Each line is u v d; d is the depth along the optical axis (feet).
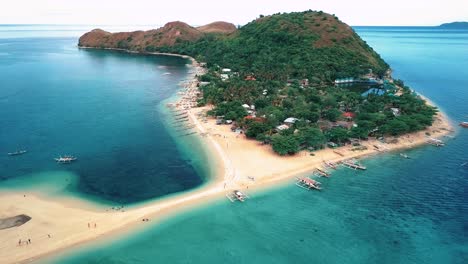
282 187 297.94
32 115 476.95
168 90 630.33
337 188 298.76
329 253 225.56
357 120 426.92
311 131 371.97
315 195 287.89
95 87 648.38
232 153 359.66
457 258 222.48
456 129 443.32
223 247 227.61
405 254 225.56
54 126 435.94
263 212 264.31
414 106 470.39
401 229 248.93
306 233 242.99
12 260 208.23
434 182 310.65
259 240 235.20
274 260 218.18
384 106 479.00
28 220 244.42
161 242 230.07
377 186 303.27
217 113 468.75
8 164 331.36
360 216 262.47
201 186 297.33
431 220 258.98
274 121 411.95
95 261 212.23
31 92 602.44
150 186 296.30
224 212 262.67
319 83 628.69
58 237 228.84
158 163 339.57
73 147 373.40
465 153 368.48
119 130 426.51
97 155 355.15
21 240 224.53
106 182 302.04
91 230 237.04
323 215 262.67
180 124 448.65
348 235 241.96
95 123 450.30
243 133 411.34
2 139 390.83
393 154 364.17
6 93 590.55
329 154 358.64
